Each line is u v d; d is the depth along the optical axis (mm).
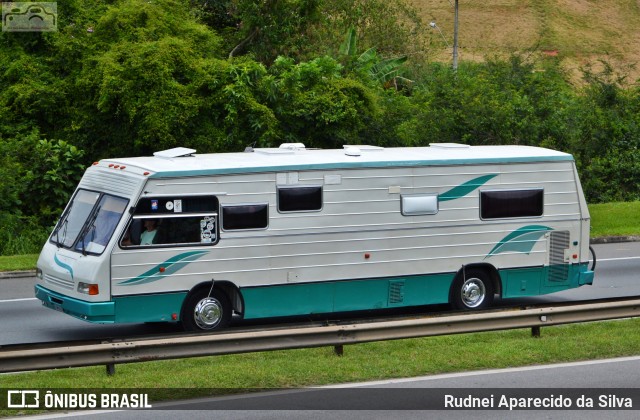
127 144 29938
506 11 93312
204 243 16328
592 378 13141
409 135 32562
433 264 18125
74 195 17156
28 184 28656
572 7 96438
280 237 16891
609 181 37375
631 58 88438
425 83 45438
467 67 47156
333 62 32094
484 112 32531
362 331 13945
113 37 31062
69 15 32500
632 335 15445
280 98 30578
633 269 24047
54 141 30156
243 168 16562
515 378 13117
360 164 17469
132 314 15852
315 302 17234
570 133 35000
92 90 30094
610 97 39062
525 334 15773
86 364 12297
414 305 18047
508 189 18703
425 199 18000
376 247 17641
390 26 50344
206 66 29844
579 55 87125
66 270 16047
